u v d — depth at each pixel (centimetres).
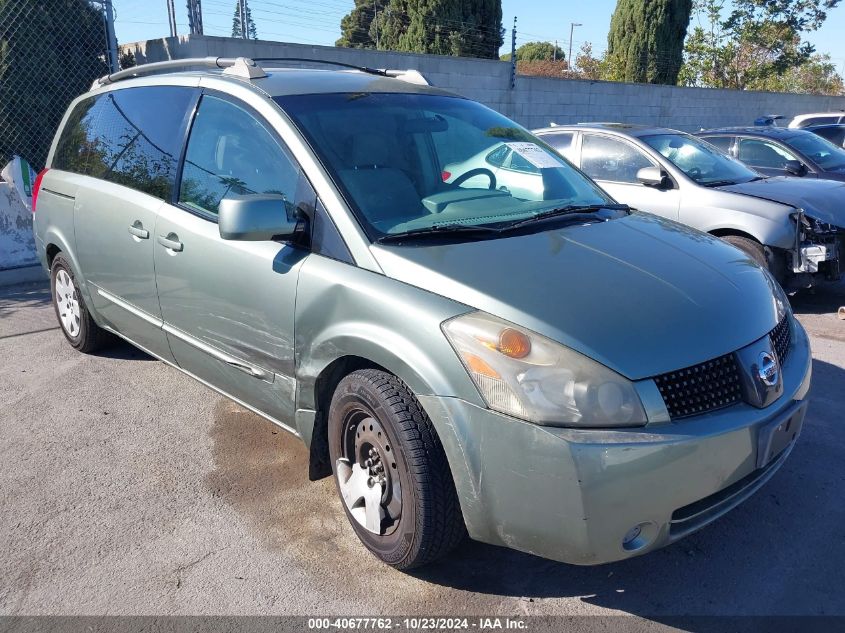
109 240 429
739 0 2744
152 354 434
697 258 310
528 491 240
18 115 874
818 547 309
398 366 264
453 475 257
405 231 300
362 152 330
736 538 316
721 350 258
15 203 746
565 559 244
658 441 234
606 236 320
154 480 364
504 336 245
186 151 382
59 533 321
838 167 890
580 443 231
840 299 699
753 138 946
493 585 287
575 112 1716
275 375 325
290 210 316
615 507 234
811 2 2666
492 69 1500
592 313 254
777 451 270
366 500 293
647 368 242
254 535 319
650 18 2358
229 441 404
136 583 289
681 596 281
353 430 300
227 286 339
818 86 3988
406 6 1955
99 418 432
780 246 625
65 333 539
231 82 369
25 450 395
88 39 906
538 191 365
